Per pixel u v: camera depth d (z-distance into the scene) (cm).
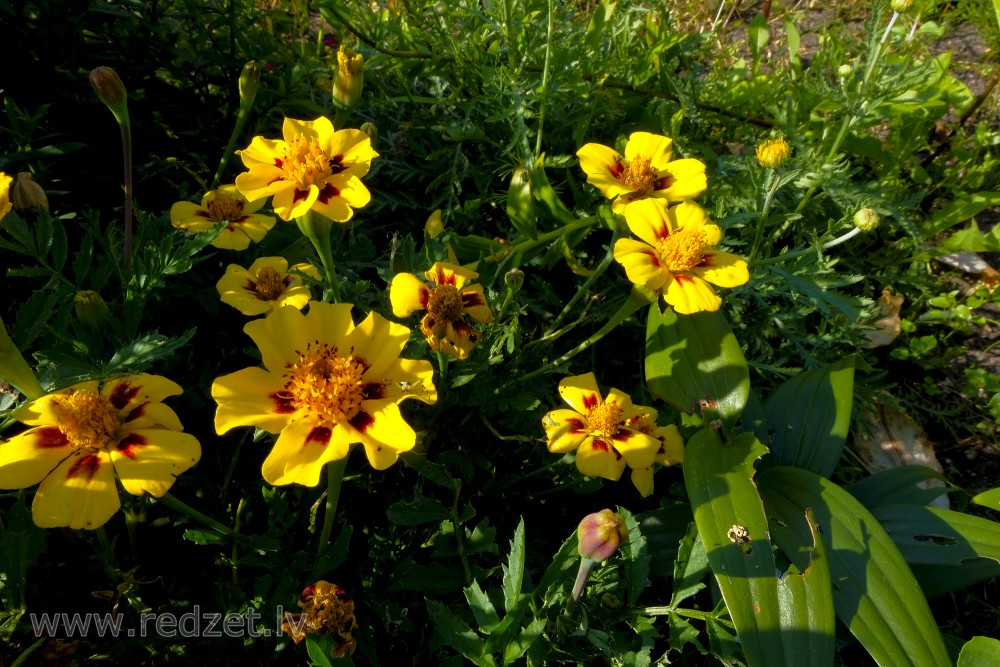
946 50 54
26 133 27
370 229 34
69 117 30
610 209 30
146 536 23
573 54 35
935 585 25
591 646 22
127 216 24
